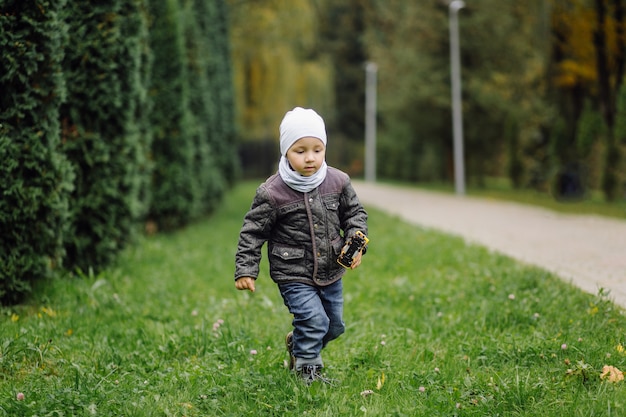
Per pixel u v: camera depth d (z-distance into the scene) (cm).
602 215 1407
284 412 345
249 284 375
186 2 1360
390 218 1462
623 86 1767
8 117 543
